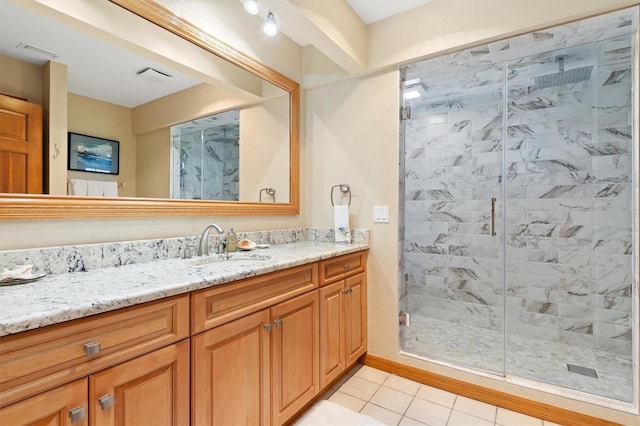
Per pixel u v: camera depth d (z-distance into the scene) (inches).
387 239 86.3
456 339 100.0
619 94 90.1
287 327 60.1
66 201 49.1
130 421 36.7
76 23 50.6
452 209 117.3
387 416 67.6
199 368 44.1
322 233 95.8
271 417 56.3
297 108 95.2
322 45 74.7
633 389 65.7
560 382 73.2
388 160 86.2
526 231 105.0
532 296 104.0
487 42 73.4
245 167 79.9
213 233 71.7
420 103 118.4
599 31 68.6
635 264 65.9
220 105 73.4
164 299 40.1
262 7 75.4
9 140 44.2
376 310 88.0
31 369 29.4
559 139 99.5
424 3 79.1
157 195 61.8
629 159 89.1
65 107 49.7
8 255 43.3
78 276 45.8
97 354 33.9
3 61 43.9
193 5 66.0
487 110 110.0
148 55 59.6
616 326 92.1
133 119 58.2
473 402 73.5
